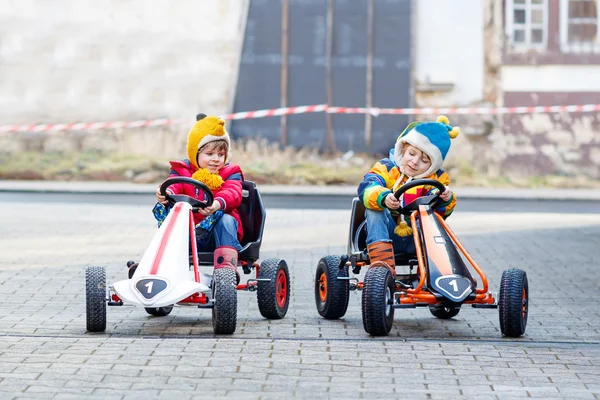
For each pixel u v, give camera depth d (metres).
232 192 8.27
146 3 24.86
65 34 25.02
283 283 8.83
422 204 7.98
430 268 7.66
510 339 7.88
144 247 12.97
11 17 25.06
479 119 24.47
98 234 14.14
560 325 8.55
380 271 7.82
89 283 7.85
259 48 24.80
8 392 5.98
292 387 6.18
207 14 24.81
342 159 24.27
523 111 24.20
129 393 6.00
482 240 14.03
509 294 7.80
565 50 24.72
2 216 16.06
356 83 24.78
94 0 24.97
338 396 6.00
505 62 24.70
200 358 6.90
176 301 7.34
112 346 7.27
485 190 22.31
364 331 8.12
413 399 5.96
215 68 24.81
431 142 8.16
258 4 24.78
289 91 24.77
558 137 24.44
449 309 8.34
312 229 15.00
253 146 24.05
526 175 24.25
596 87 24.75
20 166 23.02
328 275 8.59
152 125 24.47
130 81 24.89
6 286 10.09
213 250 8.40
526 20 24.77
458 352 7.23
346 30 24.77
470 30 24.72
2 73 25.03
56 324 8.27
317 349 7.25
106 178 22.81
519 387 6.27
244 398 5.93
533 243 13.77
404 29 24.69
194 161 8.48
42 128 23.23
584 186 23.53
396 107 24.72
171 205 8.24
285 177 22.73
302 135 24.62
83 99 24.97
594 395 6.10
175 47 24.84
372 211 8.13
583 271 11.53
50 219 15.76
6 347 7.20
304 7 24.77
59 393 5.98
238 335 7.85
